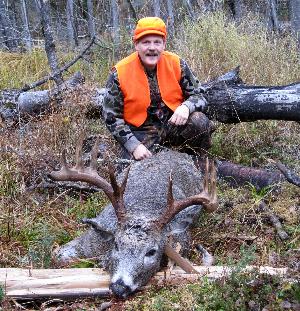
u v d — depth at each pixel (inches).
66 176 80.8
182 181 93.6
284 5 252.5
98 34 203.5
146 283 77.0
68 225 96.4
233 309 70.6
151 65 99.1
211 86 116.3
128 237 75.9
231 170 109.1
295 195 102.1
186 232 87.1
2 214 96.0
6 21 244.8
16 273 77.6
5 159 110.7
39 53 182.4
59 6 269.7
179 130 103.9
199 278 77.0
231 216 97.7
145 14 199.0
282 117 113.8
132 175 92.0
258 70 143.2
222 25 165.3
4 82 167.9
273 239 91.0
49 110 124.5
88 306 75.1
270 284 73.4
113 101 100.4
